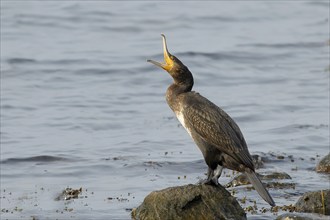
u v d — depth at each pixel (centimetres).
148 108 2155
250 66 2623
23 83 2381
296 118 2044
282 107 2148
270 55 2745
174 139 1861
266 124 1997
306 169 1617
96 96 2267
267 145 1806
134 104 2197
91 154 1752
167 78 2464
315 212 1301
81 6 3366
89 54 2702
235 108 2147
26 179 1588
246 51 2769
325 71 2545
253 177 1233
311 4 3606
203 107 1265
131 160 1695
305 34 3047
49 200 1449
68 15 3228
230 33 3056
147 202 1269
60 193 1485
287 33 3061
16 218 1350
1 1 3412
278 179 1493
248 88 2372
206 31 3089
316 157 1712
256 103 2192
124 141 1853
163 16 3284
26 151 1775
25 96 2252
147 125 1991
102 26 3114
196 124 1257
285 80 2453
